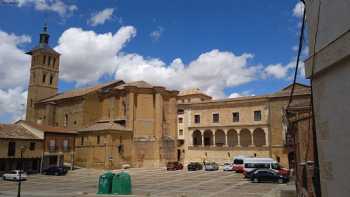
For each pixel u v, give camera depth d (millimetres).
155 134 74875
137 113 74750
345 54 6246
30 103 99250
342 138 6496
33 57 102062
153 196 30375
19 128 60844
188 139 82250
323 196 7309
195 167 66312
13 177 48312
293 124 14805
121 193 32438
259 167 49656
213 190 34406
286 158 65000
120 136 69375
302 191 12414
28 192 34656
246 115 74938
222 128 77812
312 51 7785
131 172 61969
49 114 89312
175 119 79625
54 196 31125
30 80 101250
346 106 6348
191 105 83062
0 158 54500
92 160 67625
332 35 6906
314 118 7797
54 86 102625
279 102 68125
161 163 73375
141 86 76250
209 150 78250
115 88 79750
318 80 7547
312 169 11008
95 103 82875
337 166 6688
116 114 79062
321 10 7375
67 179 50906
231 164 64188
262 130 73938
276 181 41125
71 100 84625
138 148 72500
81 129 72562
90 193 33344
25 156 58250
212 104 80188
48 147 62500
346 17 6410
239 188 35781
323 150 7301
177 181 45344
